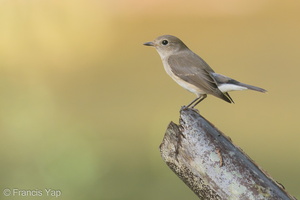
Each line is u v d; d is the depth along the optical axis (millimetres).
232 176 5918
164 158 6309
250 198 5797
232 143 6180
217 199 6008
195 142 6137
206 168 6047
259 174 5895
